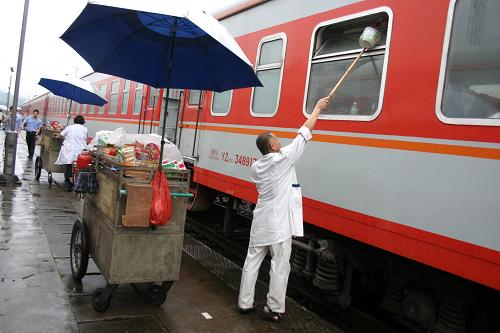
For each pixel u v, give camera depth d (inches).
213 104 254.4
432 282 140.7
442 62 127.6
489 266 109.5
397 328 175.6
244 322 146.9
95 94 344.5
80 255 165.0
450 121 122.7
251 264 151.5
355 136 152.9
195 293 167.5
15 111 364.8
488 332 140.3
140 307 149.2
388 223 137.4
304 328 146.6
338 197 157.0
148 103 375.9
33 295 148.3
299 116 182.5
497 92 114.0
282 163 142.3
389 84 142.6
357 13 157.5
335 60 168.1
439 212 122.7
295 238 195.5
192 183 287.6
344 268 177.5
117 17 143.0
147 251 138.2
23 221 245.9
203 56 158.7
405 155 134.8
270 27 208.1
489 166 112.3
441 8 130.0
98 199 152.9
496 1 117.2
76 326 130.6
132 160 134.0
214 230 291.1
